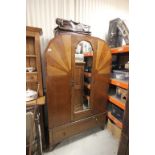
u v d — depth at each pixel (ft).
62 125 5.82
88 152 5.80
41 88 5.74
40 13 6.65
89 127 6.78
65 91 5.64
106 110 7.41
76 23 5.79
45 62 4.99
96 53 6.19
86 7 7.74
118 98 6.80
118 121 6.51
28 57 5.77
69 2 7.20
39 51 5.57
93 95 6.58
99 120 7.14
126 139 3.34
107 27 8.56
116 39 7.24
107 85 7.02
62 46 5.21
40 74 5.70
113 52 6.69
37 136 4.71
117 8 8.75
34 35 5.39
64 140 6.55
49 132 5.54
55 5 6.90
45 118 6.23
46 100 5.47
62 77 5.45
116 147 6.10
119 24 6.98
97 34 8.36
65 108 5.78
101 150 5.92
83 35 5.65
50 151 5.82
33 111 4.57
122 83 6.07
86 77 6.61
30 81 5.66
